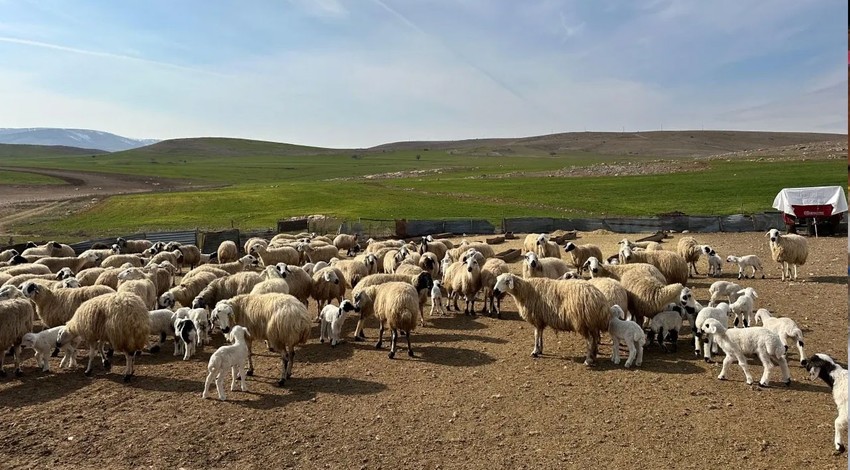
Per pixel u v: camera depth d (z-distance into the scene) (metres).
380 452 8.88
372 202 78.19
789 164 103.00
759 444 8.62
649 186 83.88
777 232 21.58
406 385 11.82
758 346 10.84
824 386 10.84
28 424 10.12
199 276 18.33
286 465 8.54
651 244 25.73
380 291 14.37
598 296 12.50
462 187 99.50
